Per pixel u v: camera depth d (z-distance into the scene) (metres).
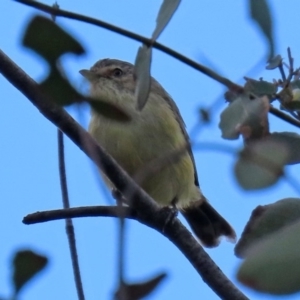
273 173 2.95
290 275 2.12
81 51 2.67
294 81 4.63
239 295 6.12
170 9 3.56
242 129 3.81
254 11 3.39
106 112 2.75
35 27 2.61
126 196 5.92
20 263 2.57
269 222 3.18
